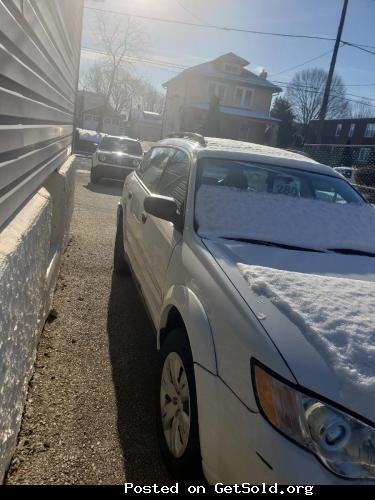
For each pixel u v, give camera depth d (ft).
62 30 14.70
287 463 5.53
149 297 11.43
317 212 11.29
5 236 7.43
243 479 5.91
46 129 11.39
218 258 8.48
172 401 8.36
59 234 15.78
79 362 11.32
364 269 9.60
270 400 5.90
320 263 9.43
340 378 5.80
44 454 8.12
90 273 17.92
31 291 9.07
